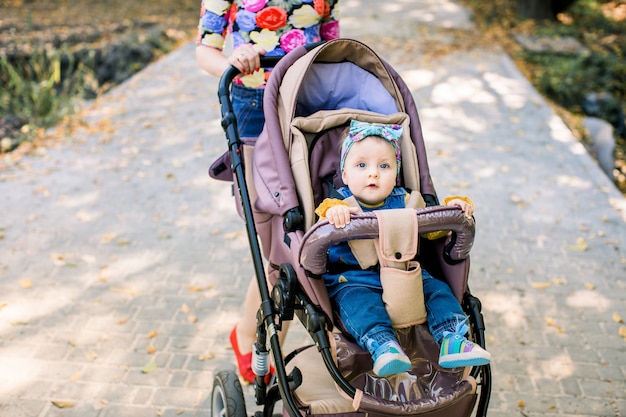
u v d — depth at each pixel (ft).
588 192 18.98
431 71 30.30
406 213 6.51
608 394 11.19
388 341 6.42
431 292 7.17
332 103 8.56
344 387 6.43
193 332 12.48
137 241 15.69
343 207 6.48
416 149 8.24
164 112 24.68
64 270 14.39
